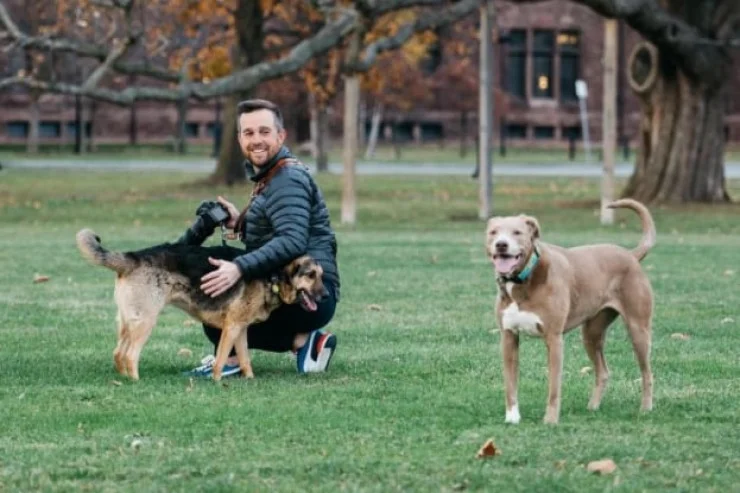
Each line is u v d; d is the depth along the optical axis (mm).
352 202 29969
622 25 73812
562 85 75250
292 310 11164
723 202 34062
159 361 11914
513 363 9188
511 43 74250
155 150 69312
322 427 9039
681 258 21641
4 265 20203
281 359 12070
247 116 11172
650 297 9586
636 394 10336
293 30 41938
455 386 10609
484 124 31141
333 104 62969
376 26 38281
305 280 10766
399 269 19906
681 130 34000
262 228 11156
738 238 26297
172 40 38812
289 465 7926
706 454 8273
